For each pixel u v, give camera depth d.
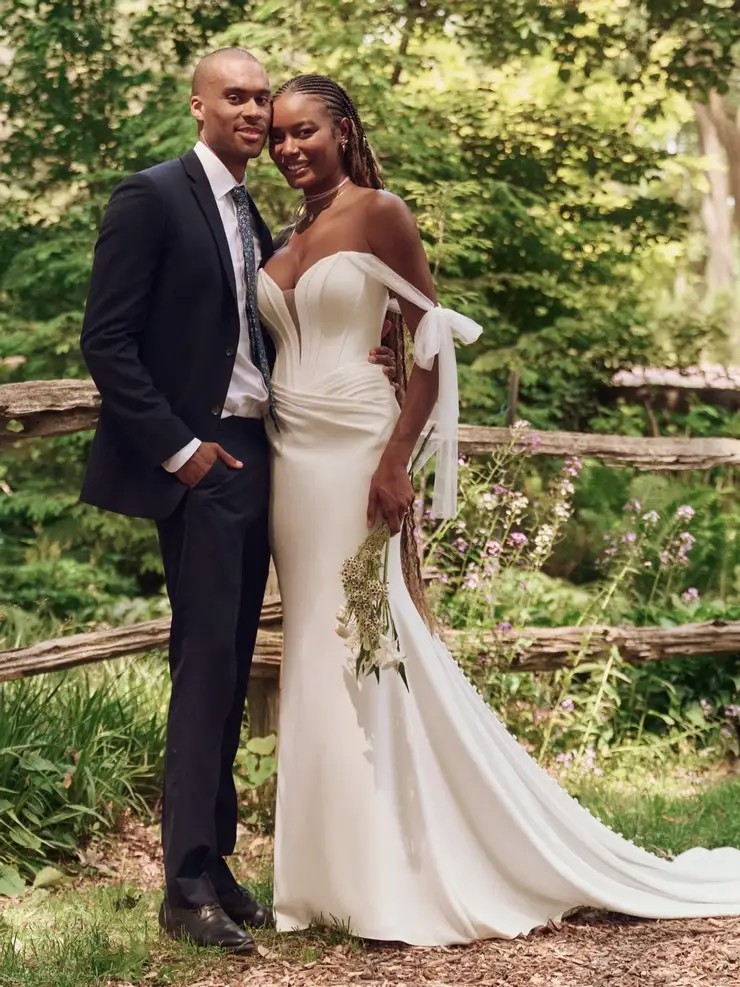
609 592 5.67
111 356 3.07
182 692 3.16
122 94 9.30
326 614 3.27
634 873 3.48
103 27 9.45
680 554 6.29
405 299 3.29
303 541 3.28
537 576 6.18
